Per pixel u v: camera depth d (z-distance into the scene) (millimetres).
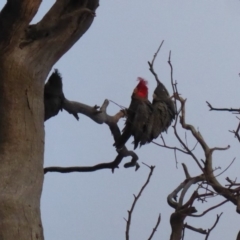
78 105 11594
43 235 8125
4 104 8508
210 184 8289
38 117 8695
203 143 9102
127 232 7160
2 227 7766
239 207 7887
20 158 8289
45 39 8906
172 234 7648
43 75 8945
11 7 8562
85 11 9141
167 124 11766
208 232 7449
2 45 8680
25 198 8055
